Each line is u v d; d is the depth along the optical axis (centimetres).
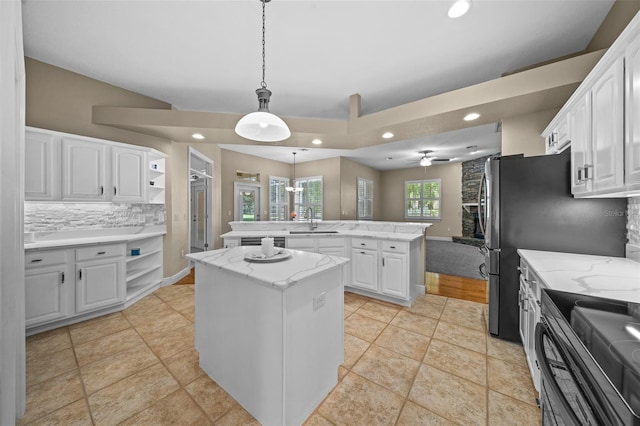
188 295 330
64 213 279
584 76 199
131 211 333
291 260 168
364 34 212
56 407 145
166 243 373
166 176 372
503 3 179
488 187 224
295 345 131
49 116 261
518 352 202
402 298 293
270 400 130
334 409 145
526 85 221
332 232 377
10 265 111
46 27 207
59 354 197
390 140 359
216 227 552
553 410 94
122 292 278
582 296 105
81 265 248
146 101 327
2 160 108
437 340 221
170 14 192
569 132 184
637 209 167
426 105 271
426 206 858
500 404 148
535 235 206
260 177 689
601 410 59
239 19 196
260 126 188
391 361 191
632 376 59
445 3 179
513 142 272
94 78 287
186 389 160
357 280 331
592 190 151
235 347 150
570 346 79
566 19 193
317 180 739
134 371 177
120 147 296
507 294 217
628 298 104
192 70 270
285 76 279
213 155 538
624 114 122
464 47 227
